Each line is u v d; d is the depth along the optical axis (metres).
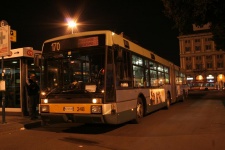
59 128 11.22
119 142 8.27
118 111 9.55
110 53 9.38
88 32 9.61
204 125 11.03
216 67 101.06
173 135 9.13
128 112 10.53
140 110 12.22
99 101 8.78
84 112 8.88
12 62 14.77
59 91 9.52
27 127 11.40
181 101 25.11
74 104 9.06
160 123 11.83
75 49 9.59
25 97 14.33
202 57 103.25
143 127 10.86
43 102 9.74
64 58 9.72
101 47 9.23
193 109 17.78
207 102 24.02
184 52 105.94
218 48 31.06
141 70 12.73
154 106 14.45
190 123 11.63
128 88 10.73
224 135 8.98
